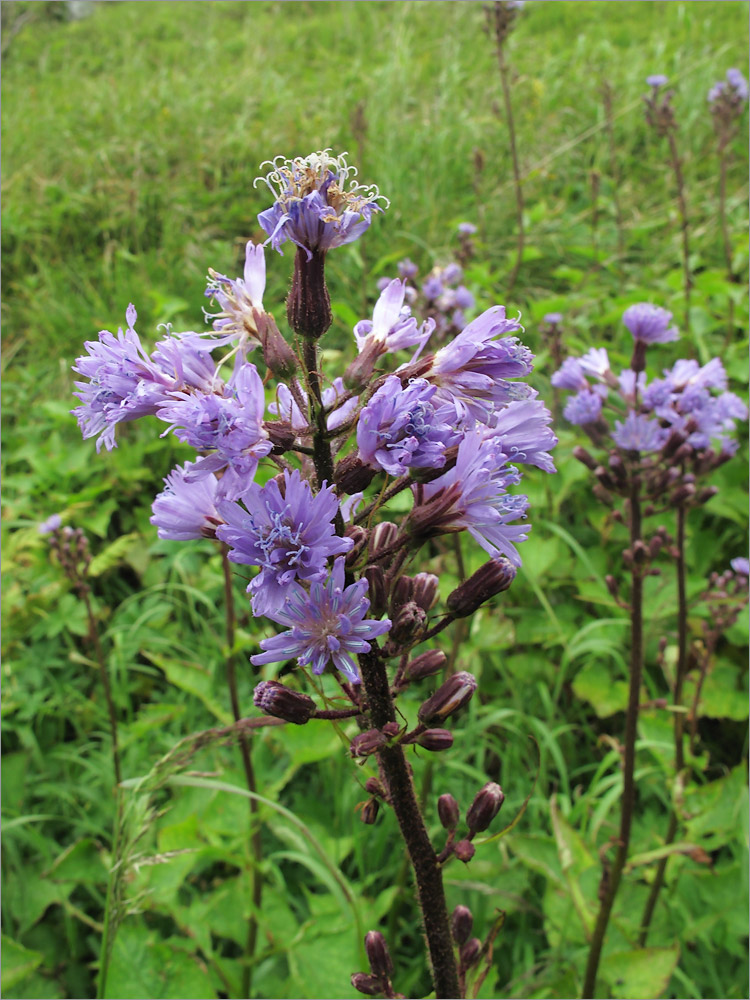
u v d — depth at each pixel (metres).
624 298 0.43
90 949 0.27
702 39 0.82
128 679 0.34
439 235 0.57
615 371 0.40
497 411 0.14
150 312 0.52
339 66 0.88
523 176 0.63
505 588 0.14
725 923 0.25
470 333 0.14
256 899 0.24
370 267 0.54
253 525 0.12
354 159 0.62
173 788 0.29
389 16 0.97
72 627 0.34
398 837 0.28
